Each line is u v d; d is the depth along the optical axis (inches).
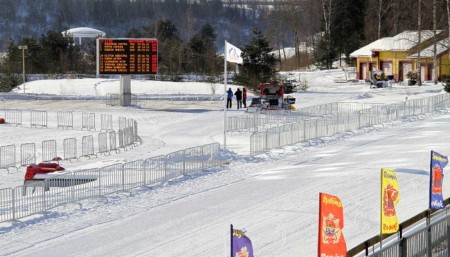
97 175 1167.6
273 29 5974.4
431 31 3629.4
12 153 1660.9
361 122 1950.1
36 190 1176.8
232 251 542.3
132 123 2031.3
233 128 2052.2
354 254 649.0
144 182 1219.9
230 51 1592.0
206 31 6530.5
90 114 2397.9
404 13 4261.8
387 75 3690.9
